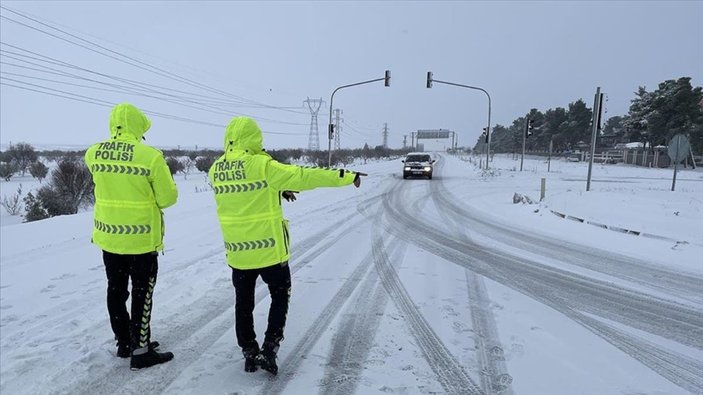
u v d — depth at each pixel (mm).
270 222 3486
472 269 7066
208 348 4051
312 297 5512
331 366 3734
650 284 6473
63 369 3588
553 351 4105
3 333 4406
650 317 5117
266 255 3479
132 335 3607
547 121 77750
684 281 6664
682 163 43562
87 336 4285
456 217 12906
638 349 4223
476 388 3420
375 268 6969
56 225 10211
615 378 3633
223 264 6938
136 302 3611
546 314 5082
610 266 7496
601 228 11000
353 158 56156
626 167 45125
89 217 11305
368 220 11875
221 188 3539
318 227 10672
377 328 4555
